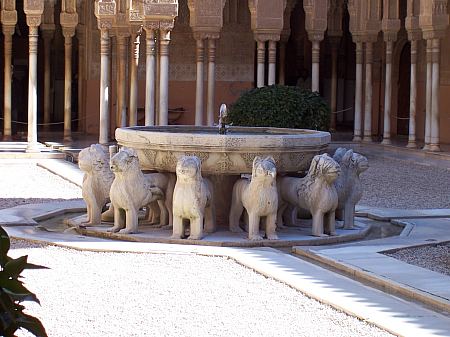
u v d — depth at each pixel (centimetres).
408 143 2444
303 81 3247
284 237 1048
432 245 1027
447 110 2645
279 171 1093
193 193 1012
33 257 913
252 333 641
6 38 2403
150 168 1117
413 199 1540
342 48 3231
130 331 639
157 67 2495
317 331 649
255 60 3003
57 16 3008
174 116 2762
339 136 2827
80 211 1281
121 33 2270
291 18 3266
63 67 3036
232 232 1075
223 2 2320
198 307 715
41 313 683
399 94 2928
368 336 638
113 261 901
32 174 1805
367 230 1137
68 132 2448
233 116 1873
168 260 910
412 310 712
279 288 791
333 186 1069
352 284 804
